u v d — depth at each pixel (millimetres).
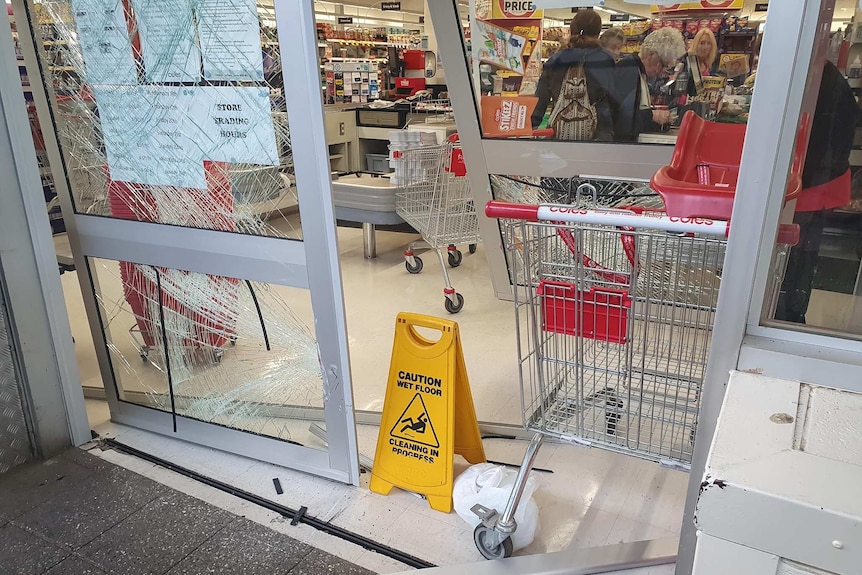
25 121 1995
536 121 2896
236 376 2215
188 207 2014
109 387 2445
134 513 1959
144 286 2238
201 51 1781
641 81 2605
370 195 4254
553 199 3023
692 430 1533
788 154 990
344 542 1827
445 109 6340
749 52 2367
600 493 2021
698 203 1252
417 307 3691
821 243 1119
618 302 1479
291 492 2055
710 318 1434
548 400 1687
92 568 1744
